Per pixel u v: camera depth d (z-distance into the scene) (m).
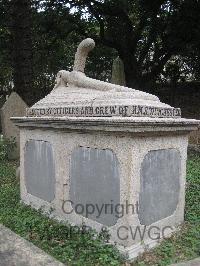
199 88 17.53
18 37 11.14
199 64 17.19
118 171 3.54
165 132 3.76
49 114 4.64
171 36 14.72
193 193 5.37
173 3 14.11
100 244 3.59
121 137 3.48
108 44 16.02
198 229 4.07
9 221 4.45
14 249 3.42
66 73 5.11
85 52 5.03
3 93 20.59
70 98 4.50
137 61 16.89
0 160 8.77
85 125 3.75
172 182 4.07
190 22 13.84
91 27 17.39
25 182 5.20
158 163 3.81
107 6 15.06
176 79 17.73
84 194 4.02
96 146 3.79
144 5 14.63
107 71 19.27
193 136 9.67
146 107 3.68
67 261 3.41
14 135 9.12
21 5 11.03
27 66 11.16
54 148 4.48
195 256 3.48
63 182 4.34
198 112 15.72
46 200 4.73
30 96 11.23
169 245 3.69
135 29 17.47
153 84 17.11
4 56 13.85
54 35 16.08
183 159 4.22
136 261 3.38
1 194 5.75
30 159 5.04
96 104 3.96
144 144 3.55
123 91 4.09
